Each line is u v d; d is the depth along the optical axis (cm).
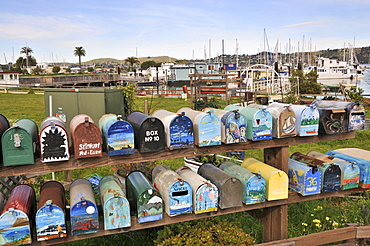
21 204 291
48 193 320
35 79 3653
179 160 834
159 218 325
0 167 282
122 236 434
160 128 318
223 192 341
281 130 361
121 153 311
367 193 577
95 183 598
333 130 381
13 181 470
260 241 432
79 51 10531
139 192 318
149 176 457
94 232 306
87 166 307
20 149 280
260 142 366
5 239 276
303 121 367
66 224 321
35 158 301
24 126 301
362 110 389
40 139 284
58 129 288
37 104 2062
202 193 333
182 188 328
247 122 361
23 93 2880
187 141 333
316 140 389
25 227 281
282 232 383
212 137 340
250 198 355
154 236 431
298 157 426
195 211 334
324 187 380
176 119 325
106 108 666
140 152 317
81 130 295
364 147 1037
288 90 2417
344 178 387
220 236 374
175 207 327
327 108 383
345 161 396
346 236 389
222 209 348
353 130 405
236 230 387
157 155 329
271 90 2366
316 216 491
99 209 374
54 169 298
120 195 310
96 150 302
